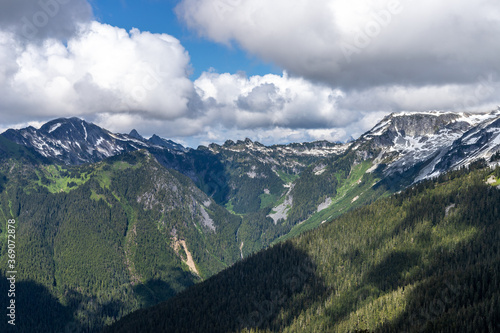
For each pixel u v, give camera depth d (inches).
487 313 6053.2
